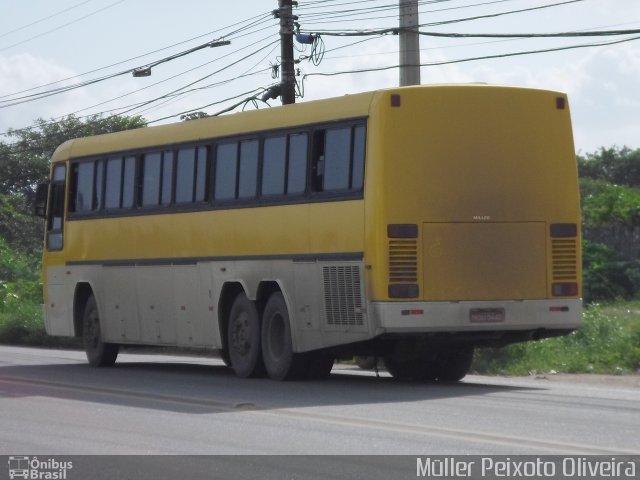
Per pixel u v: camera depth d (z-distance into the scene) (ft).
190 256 93.71
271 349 86.33
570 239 80.28
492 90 78.84
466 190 77.56
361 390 77.30
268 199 85.40
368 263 76.28
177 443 53.93
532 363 98.43
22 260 270.87
